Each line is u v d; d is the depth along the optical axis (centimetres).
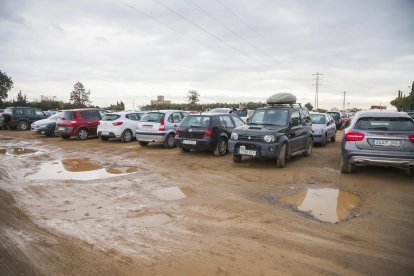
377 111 756
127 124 1459
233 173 778
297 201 552
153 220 458
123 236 404
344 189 629
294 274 313
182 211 496
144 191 615
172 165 889
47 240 392
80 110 1583
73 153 1125
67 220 459
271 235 405
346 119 2495
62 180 705
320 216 477
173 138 1258
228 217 470
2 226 436
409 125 681
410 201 550
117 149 1227
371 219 465
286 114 915
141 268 326
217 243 382
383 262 338
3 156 1055
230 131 1098
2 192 605
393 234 411
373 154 679
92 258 347
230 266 329
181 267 327
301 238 396
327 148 1284
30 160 974
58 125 1567
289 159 991
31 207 517
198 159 988
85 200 556
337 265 331
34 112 2230
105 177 736
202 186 654
